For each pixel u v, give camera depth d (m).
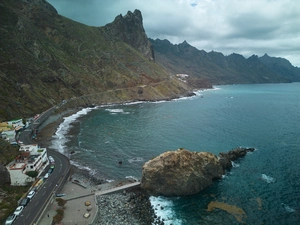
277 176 71.62
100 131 121.88
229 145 100.69
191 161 65.62
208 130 125.50
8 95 128.12
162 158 63.81
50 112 145.50
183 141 106.94
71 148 95.06
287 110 188.50
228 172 74.31
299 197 60.31
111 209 54.16
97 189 61.94
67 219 48.75
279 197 60.53
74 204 54.44
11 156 67.38
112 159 86.12
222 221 51.62
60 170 69.75
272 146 98.31
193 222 51.31
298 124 137.38
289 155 88.00
